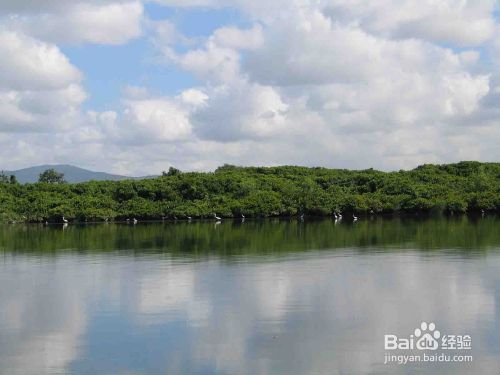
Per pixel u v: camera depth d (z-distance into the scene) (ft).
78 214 351.67
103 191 392.06
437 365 69.00
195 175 412.98
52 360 72.90
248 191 385.70
